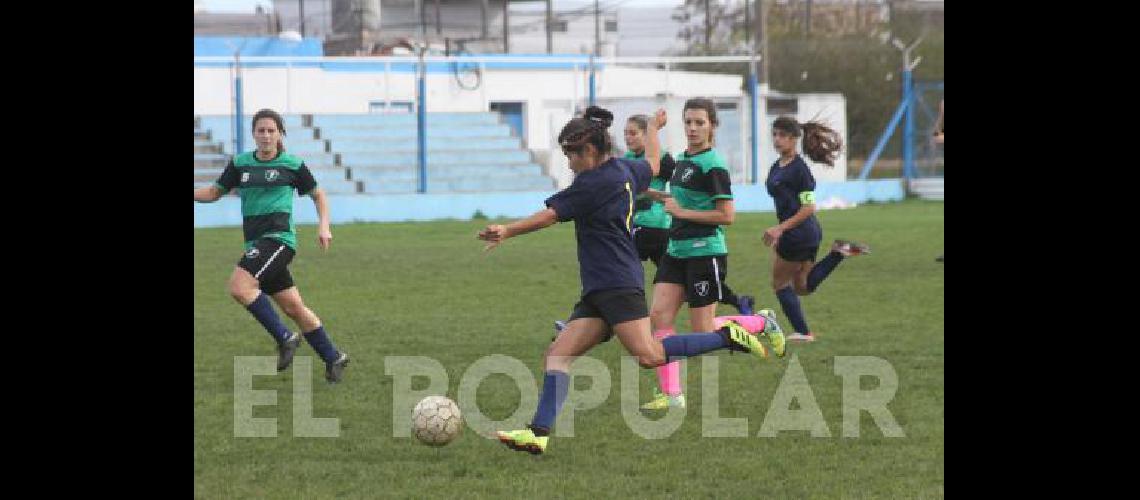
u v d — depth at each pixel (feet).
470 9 327.26
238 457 42.63
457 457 42.75
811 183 65.21
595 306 42.98
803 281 67.92
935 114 230.07
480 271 103.81
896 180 221.66
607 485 39.14
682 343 45.85
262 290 56.24
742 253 119.75
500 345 65.72
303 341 67.26
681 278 52.49
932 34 352.69
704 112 51.72
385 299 85.35
